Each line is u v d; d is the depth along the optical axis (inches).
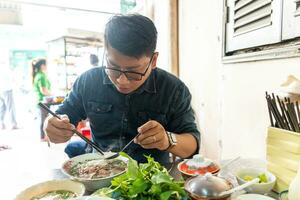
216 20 60.5
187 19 78.5
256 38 44.4
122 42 31.7
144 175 25.9
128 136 49.2
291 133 28.5
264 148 44.5
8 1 154.6
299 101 28.7
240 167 35.9
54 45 189.9
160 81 48.7
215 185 23.3
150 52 34.4
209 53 65.2
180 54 85.4
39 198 29.4
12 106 192.9
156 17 111.8
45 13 191.6
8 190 35.3
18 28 218.2
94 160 38.9
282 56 38.3
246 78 49.1
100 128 50.4
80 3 157.9
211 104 65.7
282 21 37.8
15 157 128.6
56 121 39.4
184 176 31.8
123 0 136.3
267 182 29.2
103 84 49.0
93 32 179.6
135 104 48.1
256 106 46.4
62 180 31.6
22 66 223.9
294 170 28.3
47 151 137.2
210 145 67.5
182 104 49.2
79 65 178.9
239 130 52.8
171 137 40.0
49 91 192.7
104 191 26.4
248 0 46.1
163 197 23.3
